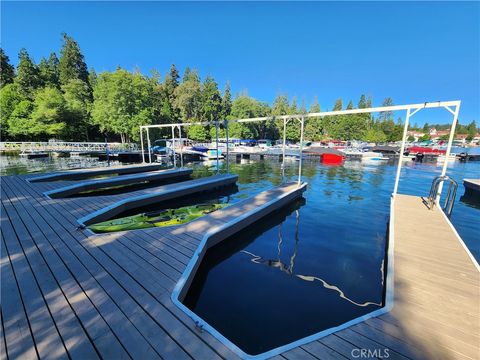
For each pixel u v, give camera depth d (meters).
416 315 2.19
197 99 38.38
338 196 8.70
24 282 2.54
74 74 37.56
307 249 4.62
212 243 4.06
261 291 3.31
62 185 7.76
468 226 5.98
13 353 1.68
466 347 1.83
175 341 1.79
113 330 1.89
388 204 7.70
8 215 4.80
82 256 3.16
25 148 21.55
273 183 11.19
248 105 38.62
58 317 2.02
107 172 11.68
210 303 3.04
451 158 22.98
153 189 7.84
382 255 4.39
